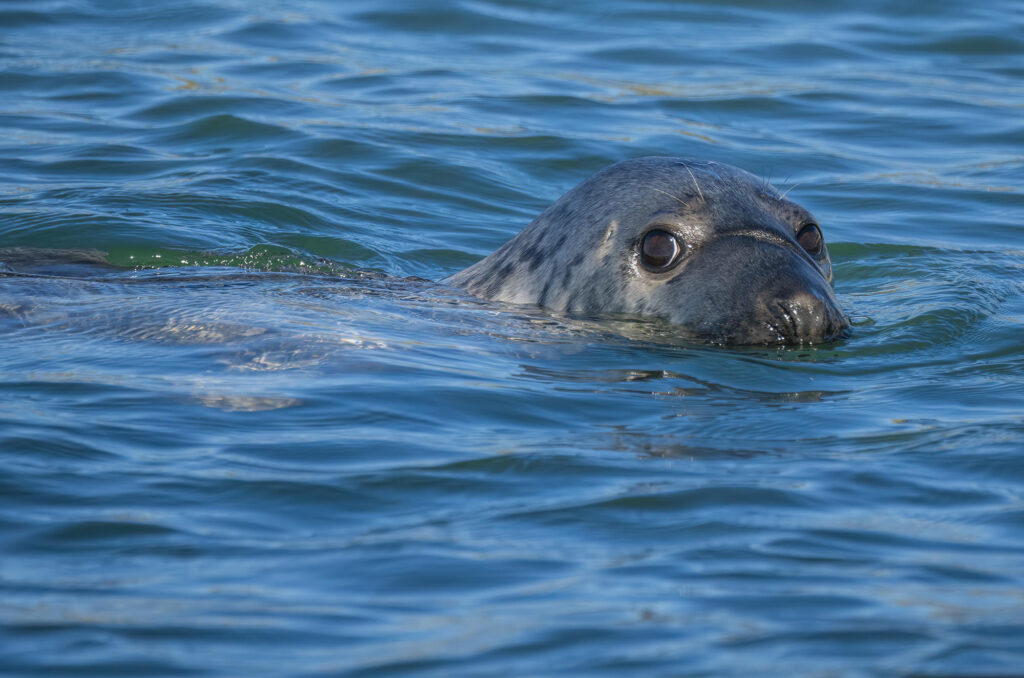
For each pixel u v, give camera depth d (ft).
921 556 51.88
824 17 199.82
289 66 170.91
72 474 59.16
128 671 42.09
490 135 147.64
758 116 156.56
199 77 164.76
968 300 96.68
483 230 124.77
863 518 55.83
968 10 203.00
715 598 47.80
